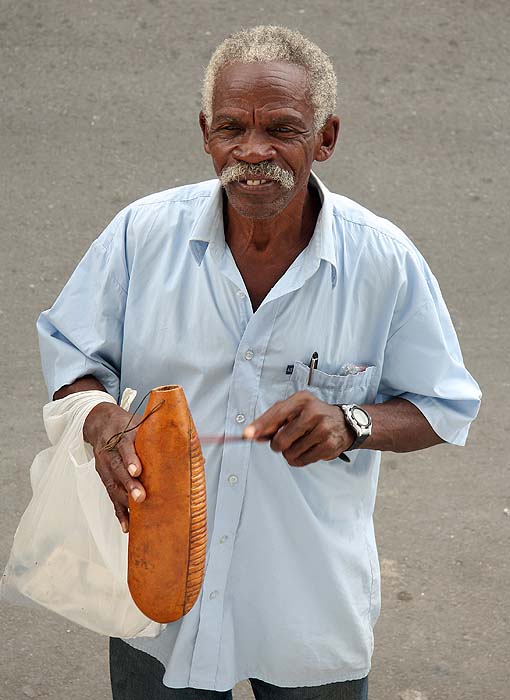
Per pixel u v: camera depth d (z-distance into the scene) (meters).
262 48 2.32
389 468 5.05
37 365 5.50
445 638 4.26
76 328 2.66
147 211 2.63
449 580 4.51
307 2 7.99
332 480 2.63
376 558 2.80
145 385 2.65
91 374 2.67
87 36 7.57
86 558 2.62
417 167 6.91
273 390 2.58
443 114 7.29
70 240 6.27
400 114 7.25
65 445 2.54
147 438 2.23
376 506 4.85
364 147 7.00
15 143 6.84
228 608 2.66
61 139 6.88
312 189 2.55
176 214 2.61
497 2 8.18
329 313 2.55
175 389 2.22
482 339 5.81
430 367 2.63
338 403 2.63
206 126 2.50
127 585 2.50
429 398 2.65
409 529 4.75
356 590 2.72
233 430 2.57
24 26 7.62
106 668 4.06
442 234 6.50
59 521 2.61
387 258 2.57
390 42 7.73
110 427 2.41
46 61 7.38
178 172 6.72
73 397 2.56
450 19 7.97
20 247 6.20
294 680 2.71
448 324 2.68
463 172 6.92
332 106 2.45
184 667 2.68
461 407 2.66
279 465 2.56
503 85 7.54
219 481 2.58
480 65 7.66
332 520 2.66
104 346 2.66
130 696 2.86
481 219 6.62
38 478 2.68
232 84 2.32
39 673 4.02
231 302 2.53
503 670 4.14
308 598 2.66
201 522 2.29
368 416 2.44
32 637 4.16
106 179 6.65
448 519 4.80
